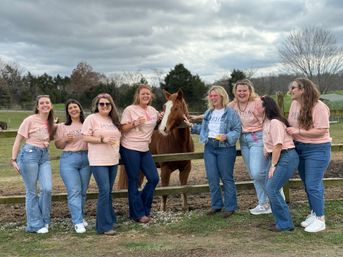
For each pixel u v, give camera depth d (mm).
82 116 5883
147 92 5926
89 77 74812
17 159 5684
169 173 6719
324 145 5340
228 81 52969
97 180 5562
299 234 5312
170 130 6211
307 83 5273
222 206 6289
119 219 6371
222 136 5871
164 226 5895
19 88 76188
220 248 4941
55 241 5430
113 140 5531
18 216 6836
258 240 5172
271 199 5426
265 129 5555
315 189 5371
